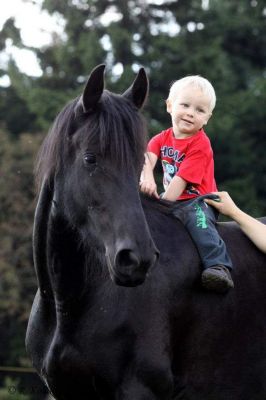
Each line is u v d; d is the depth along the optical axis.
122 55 31.12
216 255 5.35
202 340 5.33
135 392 4.98
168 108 5.97
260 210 28.81
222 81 31.17
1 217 26.95
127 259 4.48
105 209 4.64
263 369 5.55
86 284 5.09
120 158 4.68
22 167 27.30
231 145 30.25
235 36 34.47
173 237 5.40
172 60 31.53
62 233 5.04
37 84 32.41
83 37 31.42
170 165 5.78
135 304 5.06
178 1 33.00
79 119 4.89
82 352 5.04
